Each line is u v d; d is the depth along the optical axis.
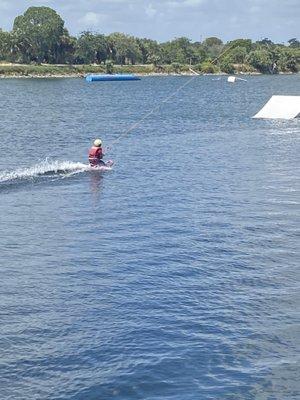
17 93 144.62
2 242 27.77
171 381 17.16
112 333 19.50
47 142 58.66
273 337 19.42
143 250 26.81
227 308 21.28
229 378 17.33
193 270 24.59
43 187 37.91
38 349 18.61
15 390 16.72
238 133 64.69
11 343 18.91
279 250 27.05
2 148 54.25
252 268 24.92
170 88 173.12
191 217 31.86
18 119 81.62
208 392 16.73
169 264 25.19
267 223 30.89
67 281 23.41
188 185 39.16
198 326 19.98
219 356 18.33
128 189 37.91
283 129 67.38
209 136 62.66
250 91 155.38
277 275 24.25
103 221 31.06
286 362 18.12
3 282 23.25
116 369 17.64
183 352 18.48
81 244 27.59
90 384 16.98
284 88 167.88
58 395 16.55
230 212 32.84
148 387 16.89
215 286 23.08
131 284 23.16
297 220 31.41
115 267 24.83
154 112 93.94
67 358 18.16
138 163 46.62
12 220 31.05
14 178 40.06
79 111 96.38
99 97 133.50
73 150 53.69
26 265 25.03
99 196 36.03
